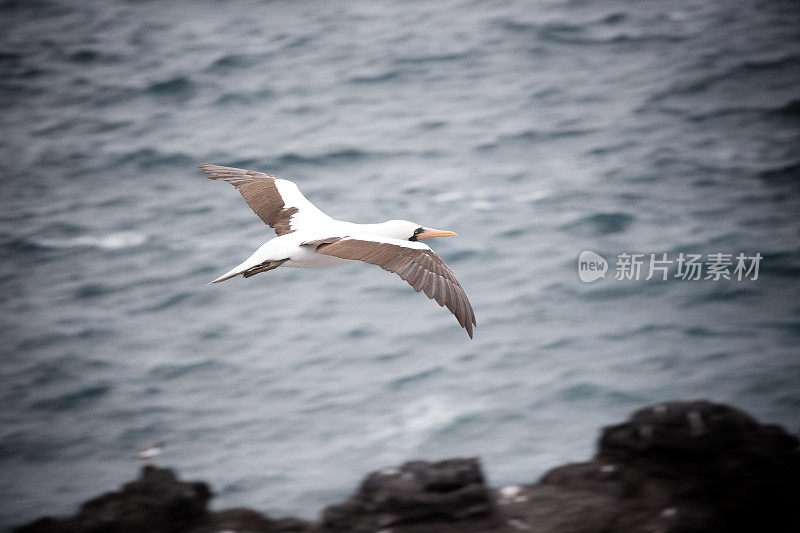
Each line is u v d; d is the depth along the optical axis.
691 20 47.38
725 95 38.91
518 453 20.45
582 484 17.50
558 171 33.38
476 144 36.16
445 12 51.75
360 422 21.84
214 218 32.38
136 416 22.83
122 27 53.28
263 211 12.34
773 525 16.39
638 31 46.47
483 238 29.08
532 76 42.59
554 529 16.39
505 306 25.61
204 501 17.92
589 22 48.16
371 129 38.47
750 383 22.22
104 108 43.38
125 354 25.17
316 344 24.75
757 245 27.70
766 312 24.80
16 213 33.81
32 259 30.56
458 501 16.78
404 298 26.45
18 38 52.53
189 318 26.53
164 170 36.62
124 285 28.58
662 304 25.36
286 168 35.56
